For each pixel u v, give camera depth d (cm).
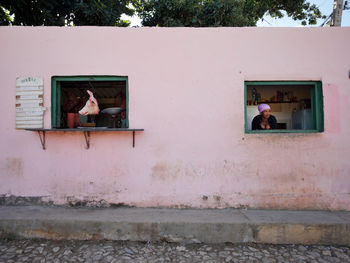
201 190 392
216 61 394
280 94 464
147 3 803
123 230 332
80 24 721
